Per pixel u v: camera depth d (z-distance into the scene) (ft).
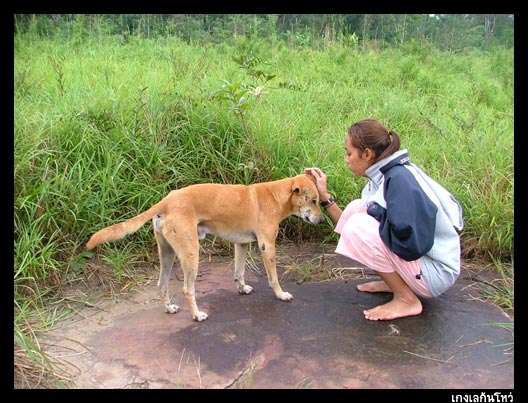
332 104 23.38
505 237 15.65
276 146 17.81
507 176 17.06
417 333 11.23
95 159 16.08
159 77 21.22
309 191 12.99
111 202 15.29
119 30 38.96
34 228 13.53
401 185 10.80
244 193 12.44
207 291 13.46
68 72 22.35
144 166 16.39
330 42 40.29
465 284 13.94
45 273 13.15
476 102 26.43
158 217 11.68
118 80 20.74
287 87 22.48
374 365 10.02
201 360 10.20
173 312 12.20
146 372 9.82
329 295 13.17
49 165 15.05
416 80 31.19
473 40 64.39
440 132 20.42
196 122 17.69
